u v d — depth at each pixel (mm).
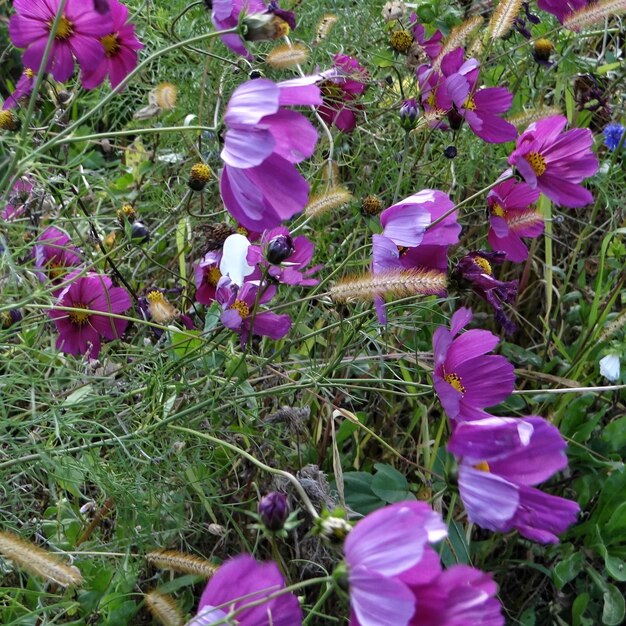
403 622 527
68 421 842
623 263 1193
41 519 912
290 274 865
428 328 1107
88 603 805
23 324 925
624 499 1000
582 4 1143
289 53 823
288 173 694
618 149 1164
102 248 952
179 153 1256
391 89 1262
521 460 636
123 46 904
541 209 1169
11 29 840
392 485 914
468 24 1032
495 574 1012
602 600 1008
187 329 1004
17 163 794
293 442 979
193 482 867
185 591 895
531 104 1299
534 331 1217
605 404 1121
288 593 601
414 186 1224
